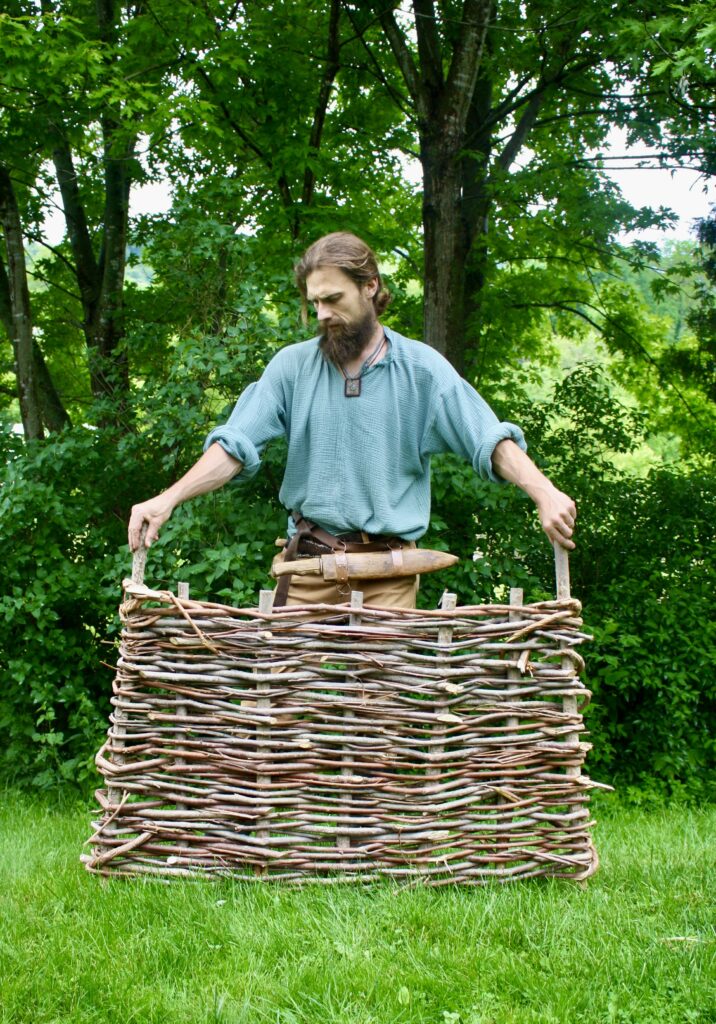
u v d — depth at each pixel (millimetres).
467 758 3166
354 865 3115
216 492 5047
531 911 2914
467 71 7887
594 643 6020
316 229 8250
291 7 8820
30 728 5422
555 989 2484
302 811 3131
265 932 2771
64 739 5637
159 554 4957
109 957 2676
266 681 3100
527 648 3170
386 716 3119
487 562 5352
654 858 3680
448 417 3373
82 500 5758
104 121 8141
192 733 3197
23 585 5664
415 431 3414
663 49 7199
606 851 3879
